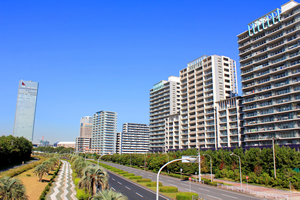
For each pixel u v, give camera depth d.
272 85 84.00
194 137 120.81
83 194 41.34
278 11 84.12
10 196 31.17
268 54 86.56
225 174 77.31
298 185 56.19
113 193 25.36
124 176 81.75
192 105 125.62
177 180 74.75
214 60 116.19
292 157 63.34
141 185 62.53
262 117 86.25
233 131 98.94
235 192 53.72
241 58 98.00
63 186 61.62
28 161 152.50
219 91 113.44
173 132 139.62
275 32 84.19
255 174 68.25
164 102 165.50
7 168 102.62
